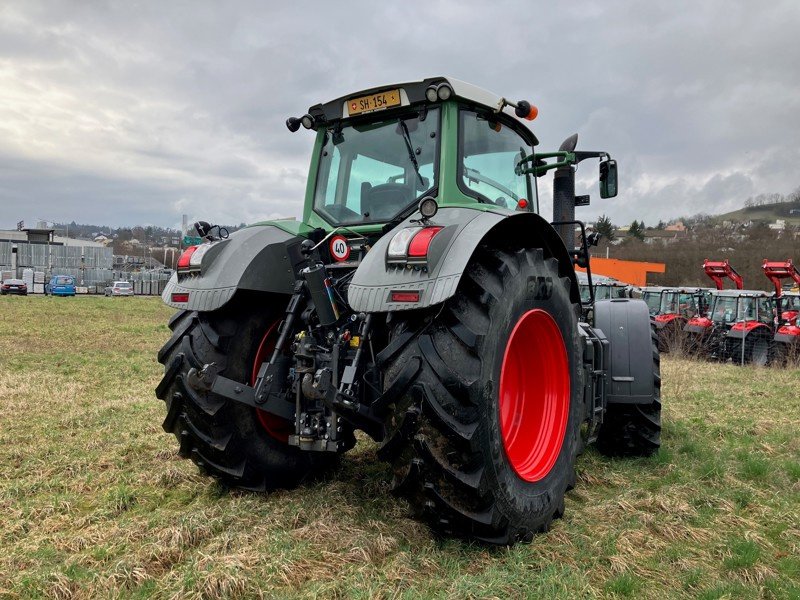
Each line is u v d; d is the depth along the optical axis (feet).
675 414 20.76
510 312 9.36
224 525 10.19
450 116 11.18
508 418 11.03
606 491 12.92
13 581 8.41
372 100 11.74
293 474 12.05
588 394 13.05
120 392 23.43
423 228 8.95
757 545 10.09
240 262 10.85
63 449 14.98
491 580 8.32
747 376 33.53
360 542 9.37
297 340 10.62
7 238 256.93
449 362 8.63
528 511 9.58
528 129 13.96
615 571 9.07
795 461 15.12
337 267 11.12
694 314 55.93
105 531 9.97
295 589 8.27
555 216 15.39
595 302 16.06
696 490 12.66
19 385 24.49
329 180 12.54
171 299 11.17
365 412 9.32
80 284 165.07
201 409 10.64
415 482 8.71
